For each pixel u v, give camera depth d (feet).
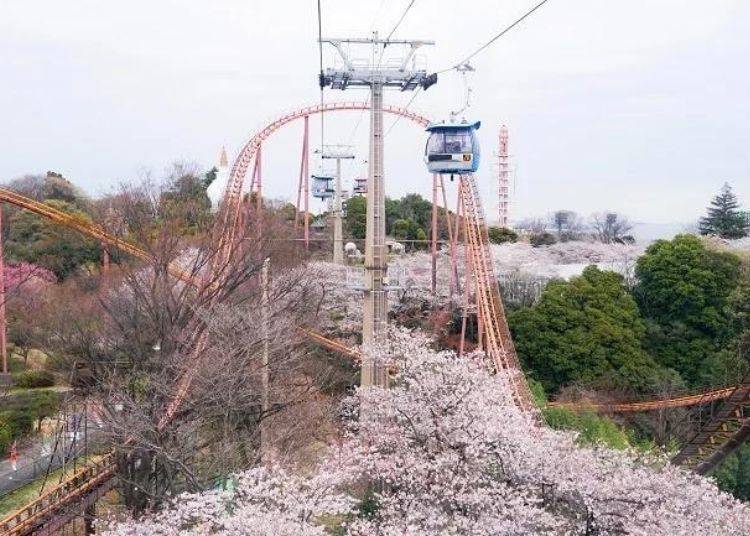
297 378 132.46
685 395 138.82
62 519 81.35
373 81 117.29
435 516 64.13
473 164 138.92
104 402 83.97
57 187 239.30
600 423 111.34
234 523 57.77
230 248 134.51
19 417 119.75
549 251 269.44
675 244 167.73
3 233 184.65
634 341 149.69
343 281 170.09
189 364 91.91
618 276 168.04
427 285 189.26
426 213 282.77
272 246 148.25
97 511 93.40
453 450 73.87
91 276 145.38
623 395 138.92
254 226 147.84
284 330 110.22
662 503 65.62
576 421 109.19
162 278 108.88
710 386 141.90
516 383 109.50
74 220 139.23
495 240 285.02
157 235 124.88
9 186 243.60
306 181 203.41
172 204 142.82
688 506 67.05
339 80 117.50
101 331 105.81
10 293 141.18
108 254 132.87
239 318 101.76
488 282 135.54
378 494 71.92
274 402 104.06
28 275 147.02
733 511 70.03
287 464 88.02
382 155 116.26
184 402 91.61
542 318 147.54
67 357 106.42
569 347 144.46
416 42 117.08
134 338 98.73
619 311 153.48
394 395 82.17
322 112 193.77
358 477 77.00
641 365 147.33
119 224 130.41
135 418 80.33
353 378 141.49
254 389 98.78
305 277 149.48
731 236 269.23
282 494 63.41
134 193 143.33
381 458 78.64
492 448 72.79
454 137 137.69
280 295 117.19
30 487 97.09
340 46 115.75
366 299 114.73
